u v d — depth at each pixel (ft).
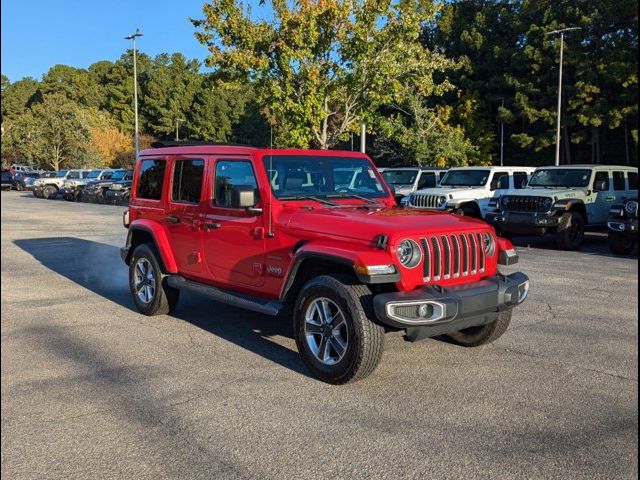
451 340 19.61
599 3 118.52
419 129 111.45
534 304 25.52
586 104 119.96
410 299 14.43
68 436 12.84
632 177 50.42
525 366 17.31
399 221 15.87
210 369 17.07
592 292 28.12
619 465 11.53
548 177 49.24
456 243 15.96
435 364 17.47
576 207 45.50
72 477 11.18
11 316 23.43
